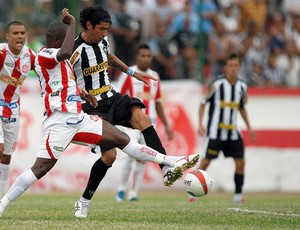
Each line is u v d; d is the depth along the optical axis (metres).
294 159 56.94
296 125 57.16
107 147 27.23
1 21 55.94
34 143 53.62
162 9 62.31
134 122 28.53
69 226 24.09
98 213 30.00
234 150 44.50
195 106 55.88
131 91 45.03
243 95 45.22
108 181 54.06
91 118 26.92
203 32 56.88
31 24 55.88
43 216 28.28
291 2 66.06
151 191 54.97
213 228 24.36
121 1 61.00
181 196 49.56
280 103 57.16
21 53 30.91
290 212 31.61
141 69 45.25
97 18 27.55
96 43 28.27
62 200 40.56
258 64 62.75
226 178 56.31
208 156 45.09
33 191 53.19
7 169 33.09
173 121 55.44
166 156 26.92
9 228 23.38
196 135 55.56
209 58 61.16
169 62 60.12
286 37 64.38
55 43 26.83
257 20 64.38
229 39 62.97
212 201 42.31
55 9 55.34
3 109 31.47
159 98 45.41
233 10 65.00
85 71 28.25
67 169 53.72
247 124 45.84
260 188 56.75
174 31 60.94
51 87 26.33
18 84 31.36
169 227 24.33
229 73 45.00
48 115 26.50
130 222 26.11
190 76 59.91
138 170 44.06
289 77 63.19
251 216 29.00
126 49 60.12
